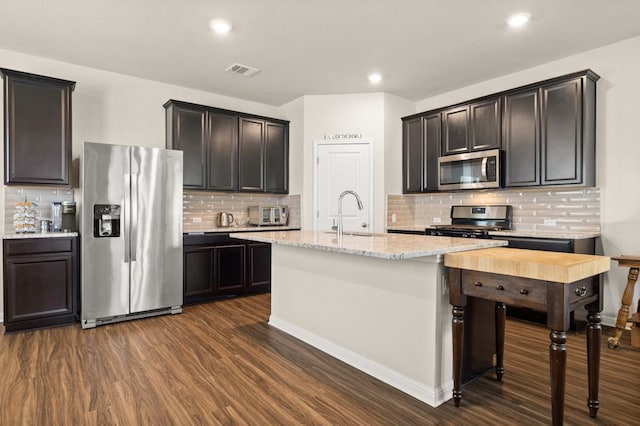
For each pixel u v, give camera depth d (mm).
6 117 3285
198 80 4410
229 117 4754
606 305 3477
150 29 3168
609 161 3465
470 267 1932
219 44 3457
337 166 4980
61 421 1872
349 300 2621
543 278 1668
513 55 3695
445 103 4902
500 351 2320
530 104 3750
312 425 1853
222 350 2818
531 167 3734
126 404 2035
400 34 3258
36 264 3291
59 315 3391
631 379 2326
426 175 4746
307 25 3100
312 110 5016
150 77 4305
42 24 3078
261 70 4098
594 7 2820
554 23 3064
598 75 3484
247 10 2865
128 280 3539
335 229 3715
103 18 2982
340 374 2432
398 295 2287
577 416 1923
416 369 2176
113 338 3068
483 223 4414
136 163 3598
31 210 3574
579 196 3682
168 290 3768
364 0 2732
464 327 2234
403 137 5039
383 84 4559
